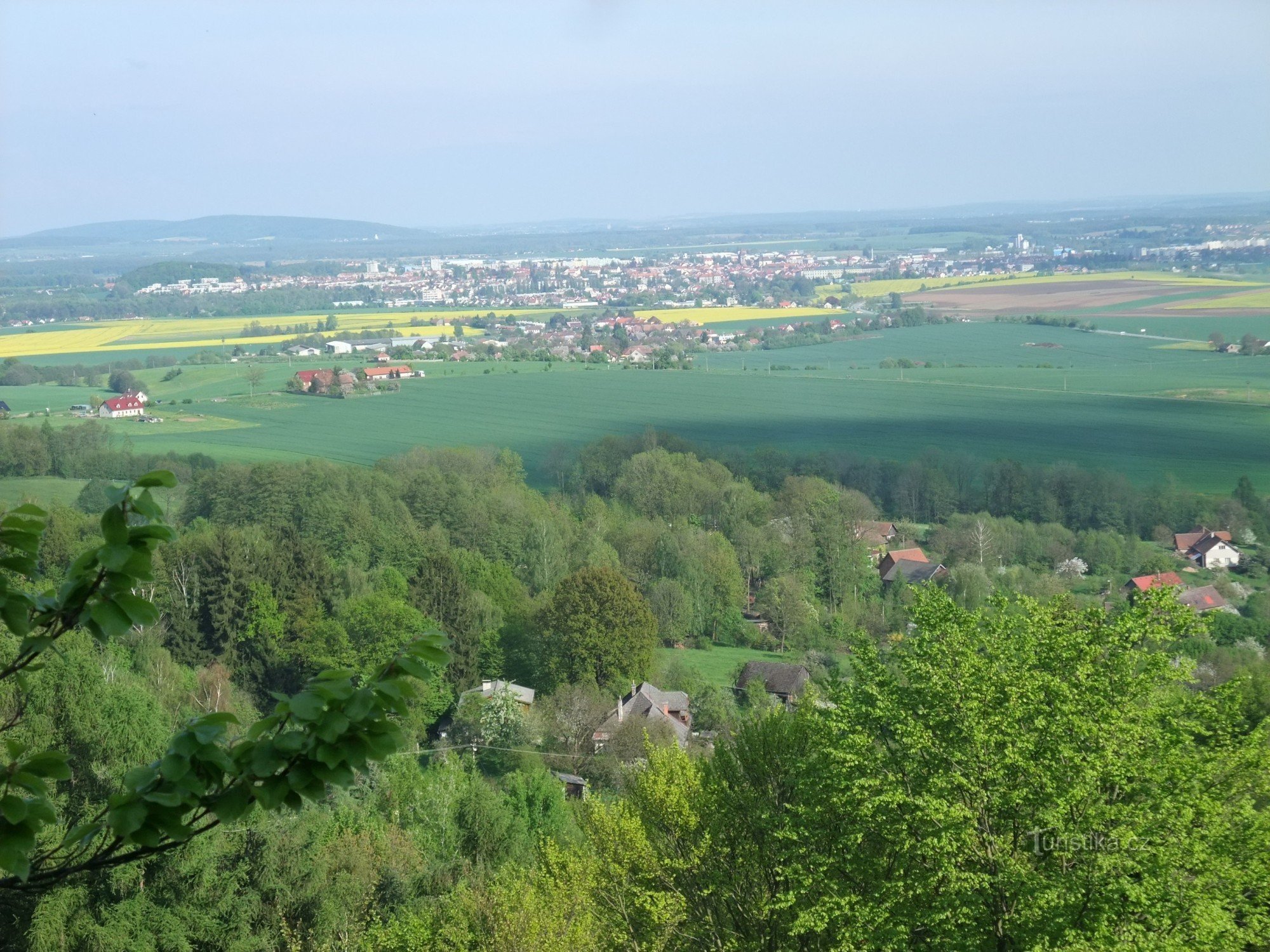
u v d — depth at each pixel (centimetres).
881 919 1675
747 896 2136
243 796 565
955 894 1638
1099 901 1554
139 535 550
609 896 2233
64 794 2505
